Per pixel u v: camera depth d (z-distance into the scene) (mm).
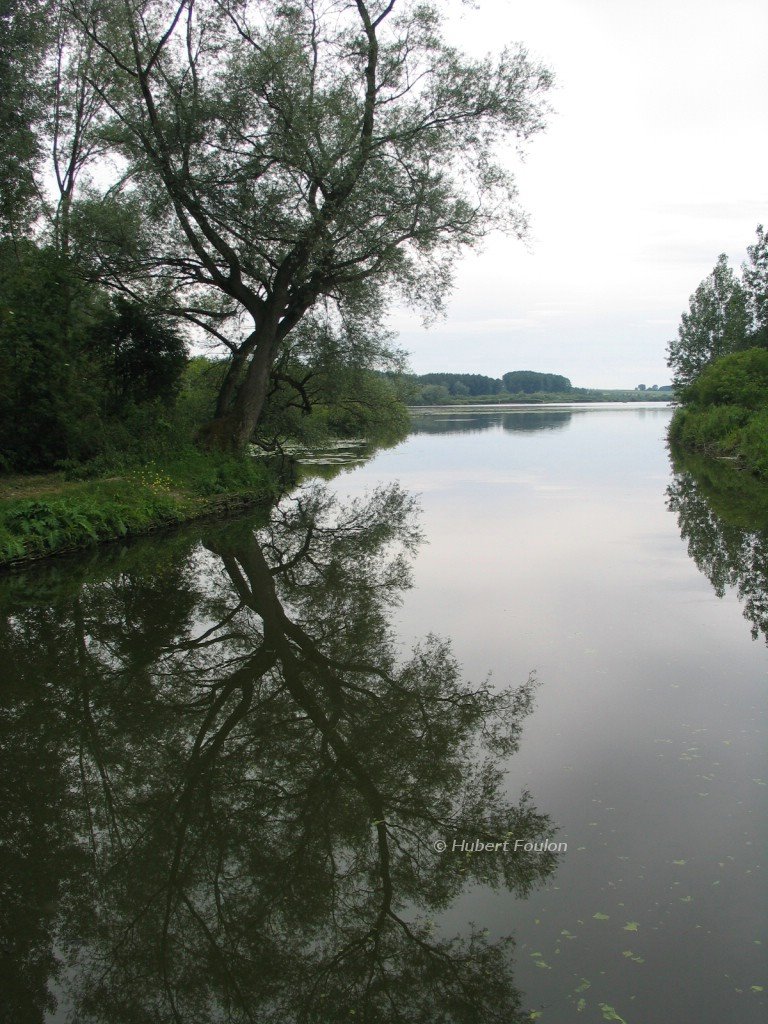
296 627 7918
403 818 4230
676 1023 2611
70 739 5297
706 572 9586
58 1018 2896
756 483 19297
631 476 21734
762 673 5965
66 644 7340
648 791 4191
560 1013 2697
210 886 3717
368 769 4793
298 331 21078
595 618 7668
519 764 4598
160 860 3920
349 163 15914
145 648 7242
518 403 126750
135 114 16594
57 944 3346
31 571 10359
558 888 3414
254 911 3521
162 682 6371
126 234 17812
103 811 4375
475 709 5484
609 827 3855
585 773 4422
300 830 4137
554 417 66062
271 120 15844
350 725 5441
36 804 4457
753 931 3074
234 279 18047
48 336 16109
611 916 3205
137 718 5629
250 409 18906
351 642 7289
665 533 12422
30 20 17422
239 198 16125
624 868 3516
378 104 16891
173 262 18578
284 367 22703
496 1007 2762
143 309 19641
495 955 3047
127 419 19438
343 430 34281
